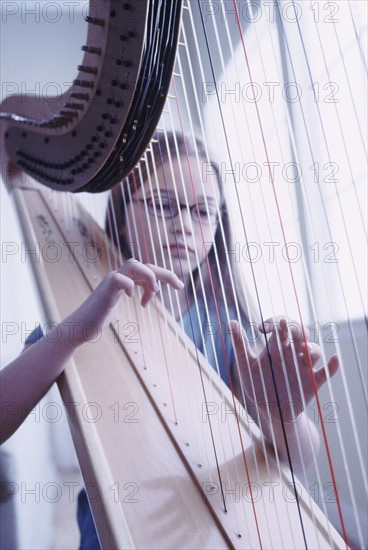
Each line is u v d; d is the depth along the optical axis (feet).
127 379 2.73
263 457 2.26
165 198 3.93
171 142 3.86
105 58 2.30
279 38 4.03
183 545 1.78
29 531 5.78
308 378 2.46
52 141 3.29
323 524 1.88
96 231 4.57
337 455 4.79
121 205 4.15
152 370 2.82
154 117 2.38
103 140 2.57
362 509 4.51
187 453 2.20
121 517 1.84
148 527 1.84
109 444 2.23
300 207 4.21
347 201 4.06
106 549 1.79
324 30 3.87
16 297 7.80
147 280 2.81
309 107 4.16
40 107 3.52
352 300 3.98
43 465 6.54
